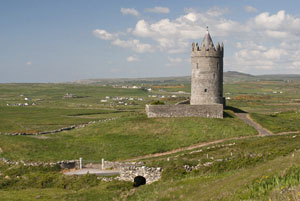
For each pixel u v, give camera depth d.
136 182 39.47
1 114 123.25
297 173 23.00
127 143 59.19
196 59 73.81
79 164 48.41
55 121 104.44
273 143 49.38
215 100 74.12
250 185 23.81
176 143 58.62
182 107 70.06
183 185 31.64
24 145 57.28
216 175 34.66
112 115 124.00
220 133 62.09
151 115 70.19
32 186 39.53
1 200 32.62
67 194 34.75
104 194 34.16
